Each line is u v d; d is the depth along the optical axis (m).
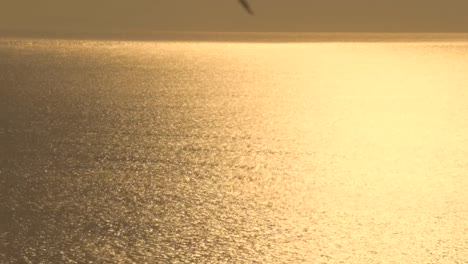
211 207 53.62
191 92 131.75
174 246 45.44
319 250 45.22
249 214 52.19
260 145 78.88
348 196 57.34
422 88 140.62
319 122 97.12
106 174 62.28
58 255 43.47
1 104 104.94
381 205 54.69
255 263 43.03
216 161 69.19
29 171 62.50
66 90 126.50
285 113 105.81
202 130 88.31
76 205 53.03
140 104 111.00
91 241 45.81
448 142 81.31
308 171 65.94
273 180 62.19
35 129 83.62
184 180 61.28
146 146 75.44
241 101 119.50
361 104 116.25
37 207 52.34
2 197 54.59
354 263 43.06
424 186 60.56
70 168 64.06
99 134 81.69
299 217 51.62
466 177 63.81
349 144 80.19
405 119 99.62
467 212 52.72
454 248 45.41
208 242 46.38
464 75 167.00
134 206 53.28
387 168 67.56
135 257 43.59
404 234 48.03
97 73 163.75
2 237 46.09
